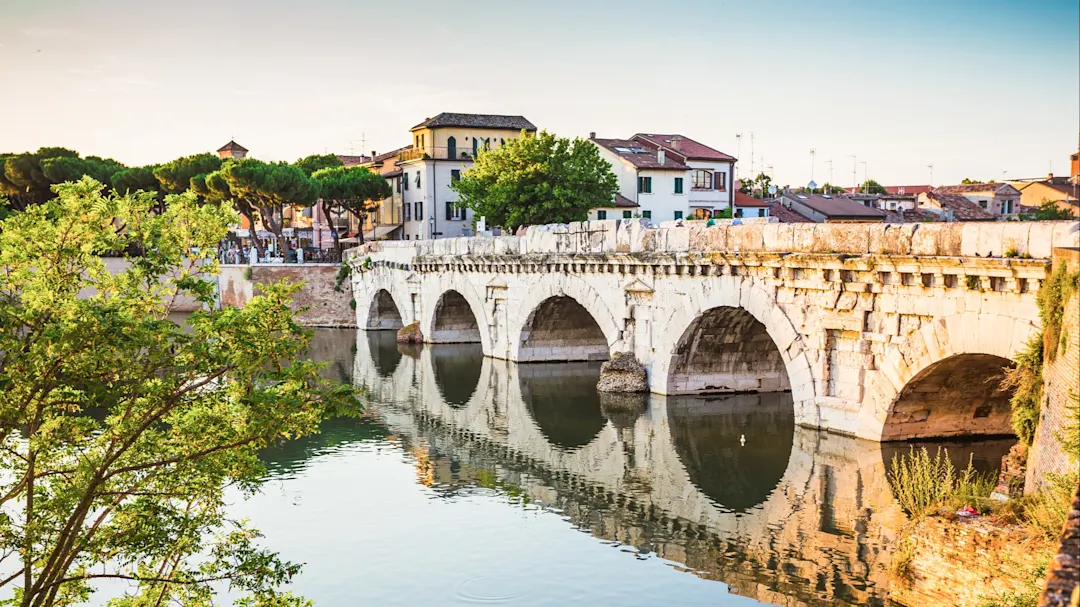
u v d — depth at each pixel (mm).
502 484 32656
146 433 17734
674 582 23484
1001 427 32438
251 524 28750
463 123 98000
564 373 55031
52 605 16156
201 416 17359
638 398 45062
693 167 91500
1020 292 25297
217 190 92688
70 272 16594
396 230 104250
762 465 32750
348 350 69438
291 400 17188
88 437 17641
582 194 74812
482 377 54500
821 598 21828
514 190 74250
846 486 29641
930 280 28750
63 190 16703
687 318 41844
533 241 55562
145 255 17781
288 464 35969
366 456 36969
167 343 16797
